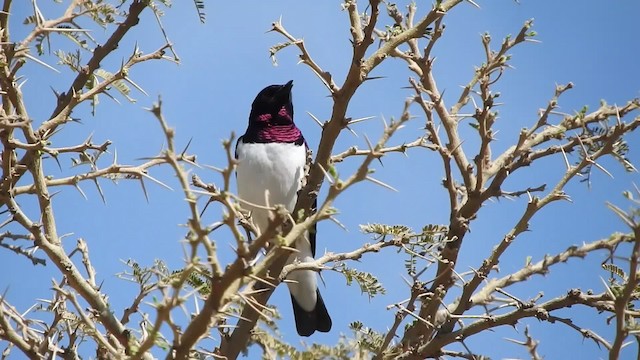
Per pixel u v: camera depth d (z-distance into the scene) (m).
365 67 8.64
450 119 10.88
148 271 8.70
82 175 9.10
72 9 9.15
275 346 8.37
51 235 8.58
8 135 8.54
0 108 8.73
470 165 10.64
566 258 9.86
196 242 6.30
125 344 8.02
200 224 6.24
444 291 9.61
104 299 8.38
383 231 9.30
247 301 6.93
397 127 6.41
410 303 9.40
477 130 10.45
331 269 9.13
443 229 9.45
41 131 8.86
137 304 8.66
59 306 8.68
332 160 9.19
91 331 7.67
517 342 8.61
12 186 8.63
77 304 7.21
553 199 9.52
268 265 6.57
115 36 9.62
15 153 8.86
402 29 10.33
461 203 11.02
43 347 8.10
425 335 9.73
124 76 9.23
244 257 6.48
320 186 9.20
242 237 6.43
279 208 6.40
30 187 8.98
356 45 8.64
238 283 6.64
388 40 9.01
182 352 6.69
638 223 7.21
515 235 9.59
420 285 9.38
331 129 8.86
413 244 9.28
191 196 6.16
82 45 9.44
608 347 9.00
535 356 8.55
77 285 8.19
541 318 9.40
